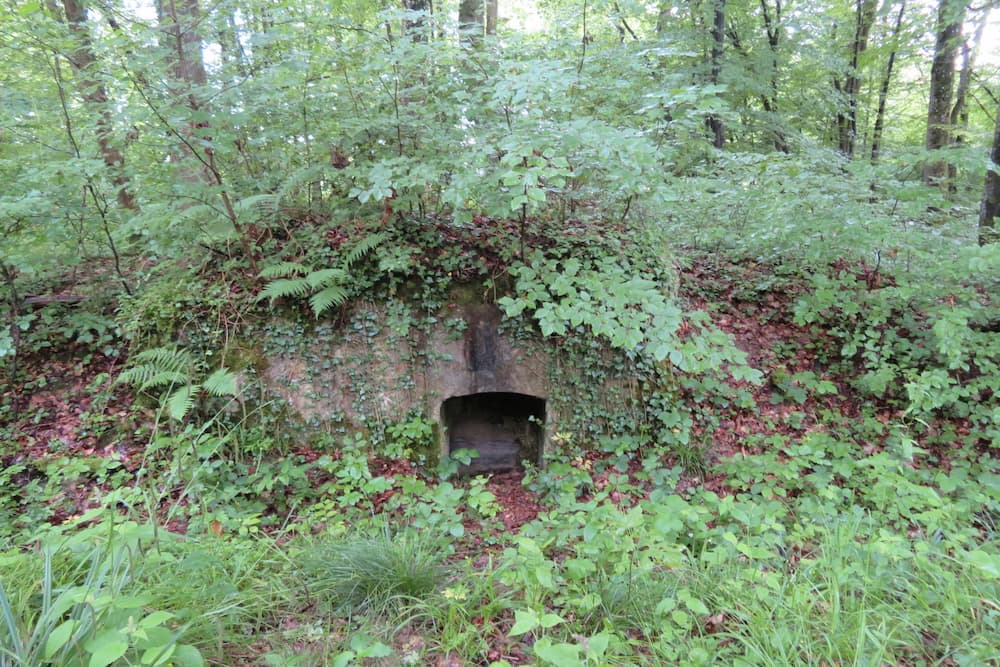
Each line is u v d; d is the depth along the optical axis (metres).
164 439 4.08
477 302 5.43
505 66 4.00
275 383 5.11
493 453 6.04
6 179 4.81
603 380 5.41
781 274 6.63
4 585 2.19
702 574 3.03
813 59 9.49
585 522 3.23
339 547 3.24
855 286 5.79
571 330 5.39
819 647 2.46
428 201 5.71
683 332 5.80
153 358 4.79
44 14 4.61
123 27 4.50
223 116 4.48
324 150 5.45
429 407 5.35
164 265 5.50
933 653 2.54
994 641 2.52
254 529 3.52
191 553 2.61
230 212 4.76
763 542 3.40
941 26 6.79
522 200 3.58
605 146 3.78
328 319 5.21
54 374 5.23
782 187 5.57
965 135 10.43
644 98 4.61
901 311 5.84
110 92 4.72
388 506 4.28
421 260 5.39
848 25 11.09
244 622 2.59
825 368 5.84
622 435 5.36
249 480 4.50
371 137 5.23
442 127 5.07
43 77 5.24
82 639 1.83
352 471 4.08
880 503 3.78
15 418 4.89
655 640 2.59
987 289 5.64
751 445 5.18
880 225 4.97
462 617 2.76
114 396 5.06
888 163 5.29
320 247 5.32
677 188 5.23
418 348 5.33
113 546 2.43
